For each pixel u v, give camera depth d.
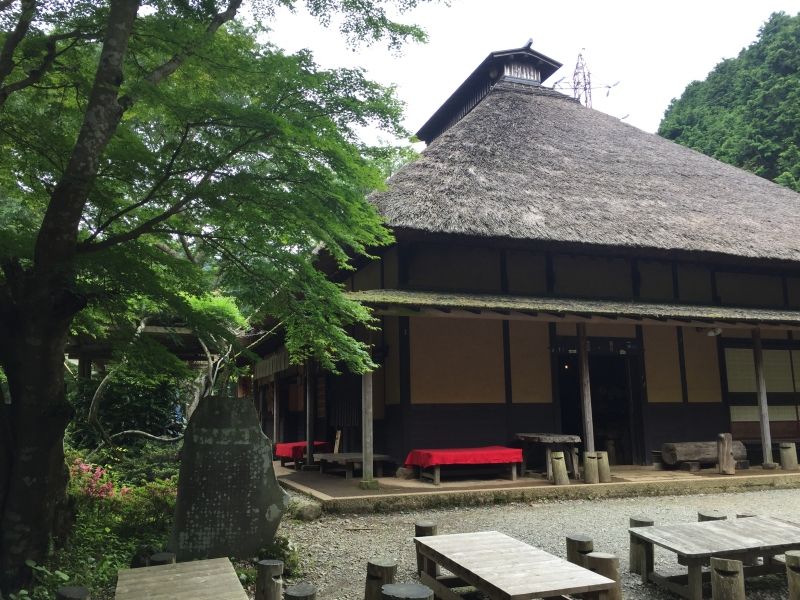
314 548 6.01
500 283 11.12
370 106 5.09
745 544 4.42
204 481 5.25
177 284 5.98
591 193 12.38
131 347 5.71
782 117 29.36
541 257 11.53
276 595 3.57
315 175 5.00
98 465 8.68
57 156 5.52
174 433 11.93
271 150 5.00
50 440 4.48
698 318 10.07
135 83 4.69
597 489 9.02
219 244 5.71
